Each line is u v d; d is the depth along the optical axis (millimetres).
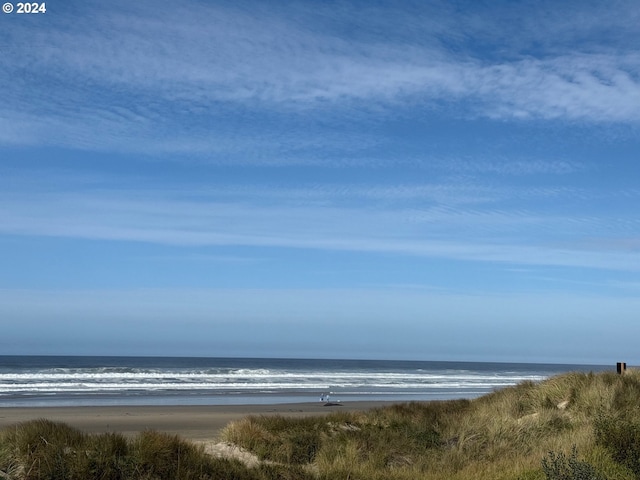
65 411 28766
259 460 13781
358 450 14367
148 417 26406
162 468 9891
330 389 50906
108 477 9445
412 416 18828
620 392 17391
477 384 63312
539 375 98750
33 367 83750
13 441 10039
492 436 15508
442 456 14336
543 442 14070
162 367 101750
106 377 57438
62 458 9570
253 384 53562
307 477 11266
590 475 9633
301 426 16562
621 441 11742
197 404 34406
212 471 10320
